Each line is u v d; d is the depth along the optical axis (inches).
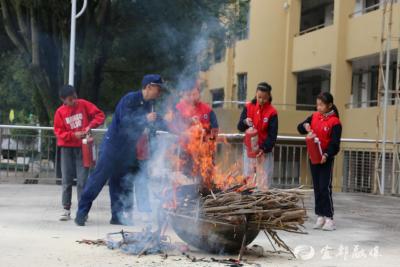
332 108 282.4
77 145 283.4
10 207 319.6
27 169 462.9
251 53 919.0
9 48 686.5
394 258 215.5
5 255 197.2
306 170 484.4
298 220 203.6
